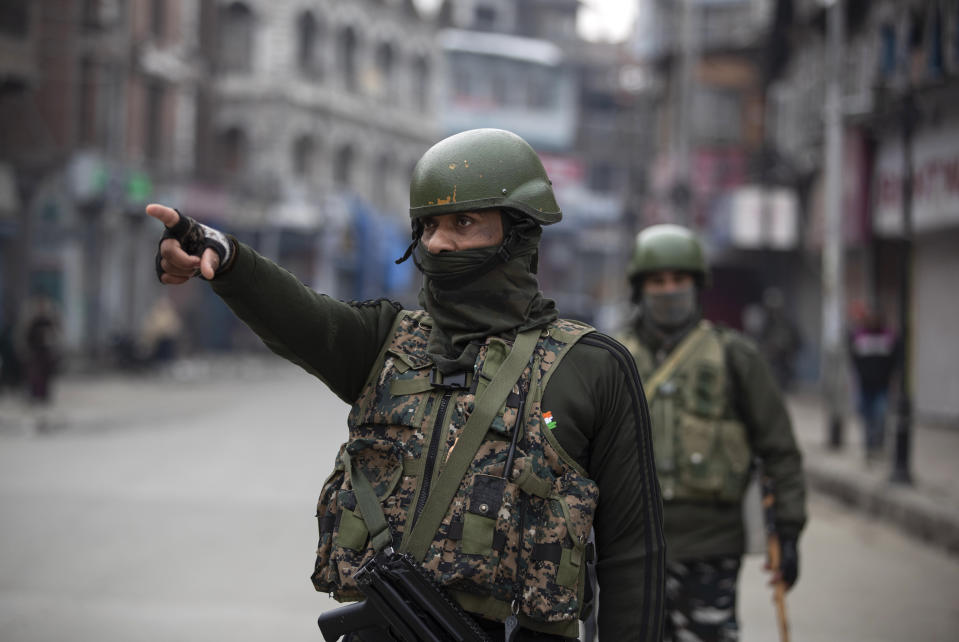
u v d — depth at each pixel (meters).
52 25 36.72
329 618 2.60
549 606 2.52
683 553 4.82
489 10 83.06
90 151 37.91
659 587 2.70
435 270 2.74
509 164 2.73
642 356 5.15
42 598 8.02
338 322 2.71
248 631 7.25
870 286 25.83
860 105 21.91
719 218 34.47
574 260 77.69
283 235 51.72
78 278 37.03
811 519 12.77
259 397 29.27
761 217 30.72
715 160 40.75
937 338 22.56
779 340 28.66
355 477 2.66
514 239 2.73
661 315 5.16
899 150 22.17
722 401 4.96
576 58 79.38
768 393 4.97
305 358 2.69
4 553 9.52
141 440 18.64
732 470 4.88
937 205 20.56
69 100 37.00
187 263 2.41
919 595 8.81
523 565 2.53
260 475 14.41
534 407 2.62
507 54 72.56
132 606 7.83
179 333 38.25
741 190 31.16
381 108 61.16
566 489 2.61
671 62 44.66
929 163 20.86
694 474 4.85
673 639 4.86
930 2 20.36
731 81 42.53
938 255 22.53
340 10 56.66
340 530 2.62
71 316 36.75
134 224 40.91
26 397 23.66
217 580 8.63
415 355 2.76
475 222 2.72
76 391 28.12
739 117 42.41
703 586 4.85
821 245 29.19
